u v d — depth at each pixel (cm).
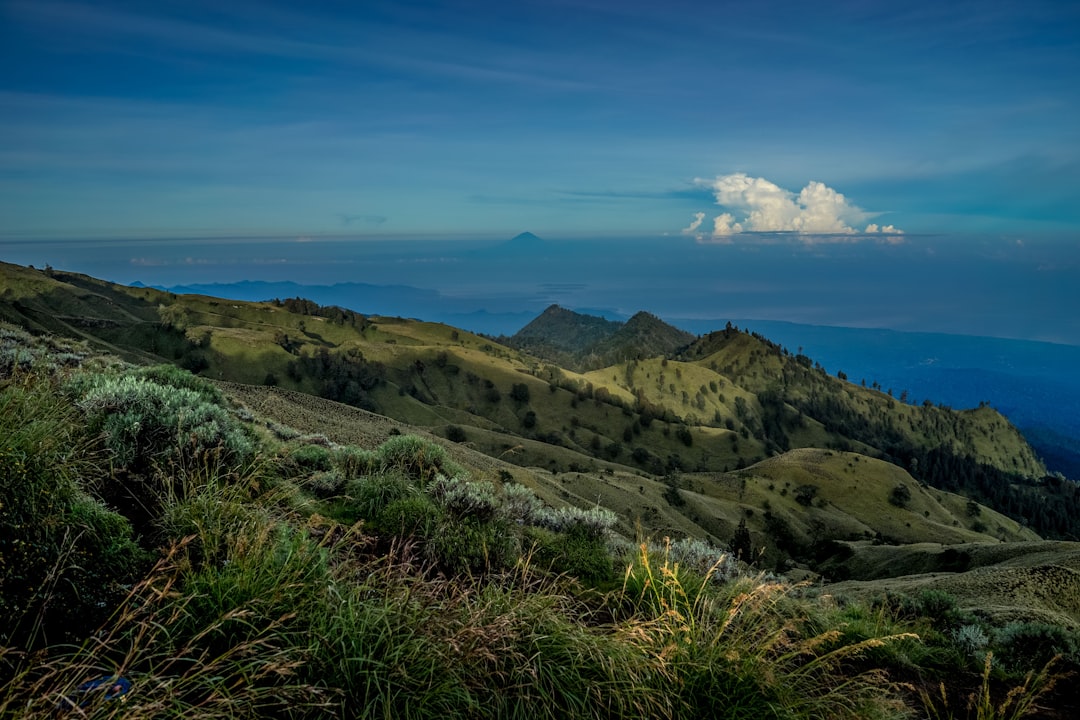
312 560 381
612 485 11662
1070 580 3875
